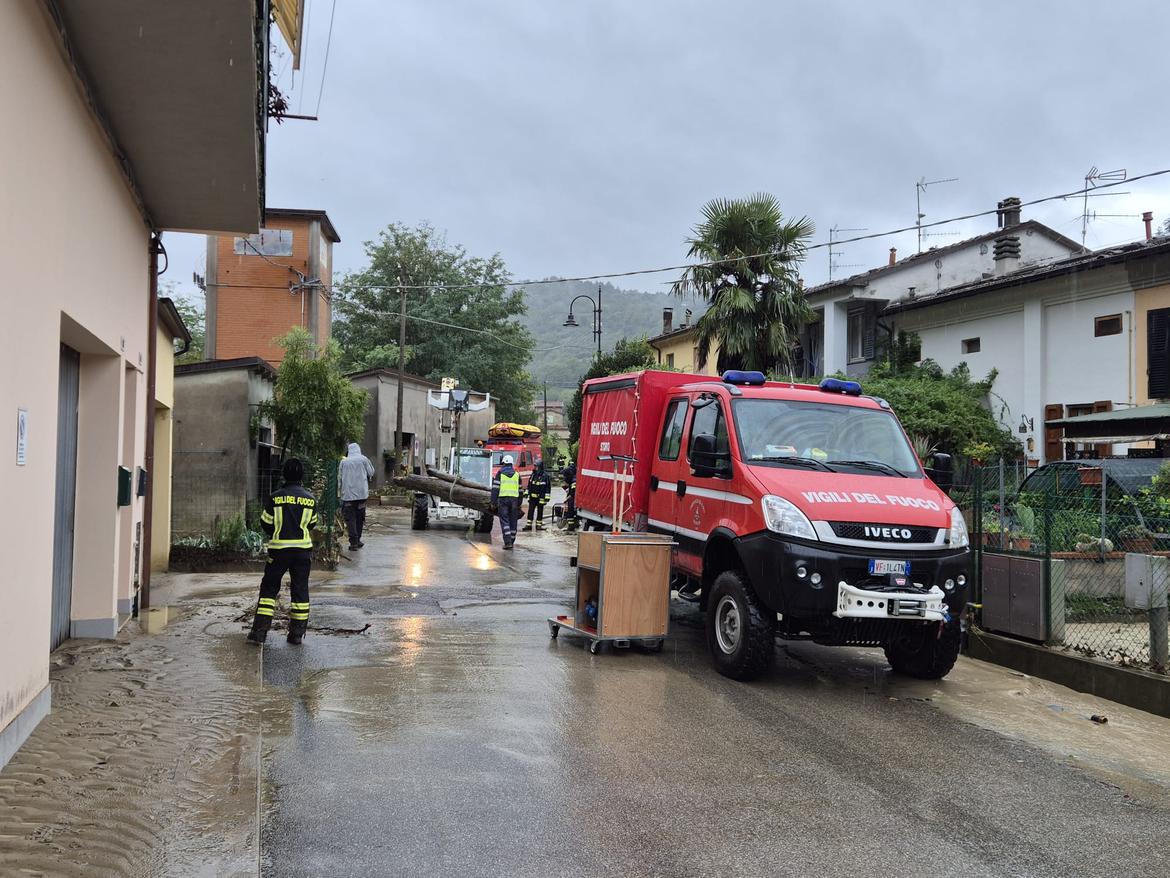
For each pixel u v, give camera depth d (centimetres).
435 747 562
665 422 1000
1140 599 750
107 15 566
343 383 1900
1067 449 2028
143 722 558
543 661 821
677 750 577
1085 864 429
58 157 568
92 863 367
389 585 1259
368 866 395
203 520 1636
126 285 834
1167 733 664
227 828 411
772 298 2136
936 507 780
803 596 723
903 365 2491
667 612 880
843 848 436
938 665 793
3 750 468
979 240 2825
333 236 3284
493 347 5338
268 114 841
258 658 756
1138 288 1881
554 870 399
